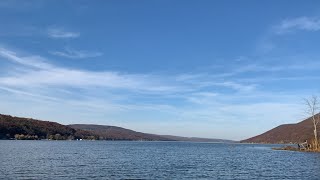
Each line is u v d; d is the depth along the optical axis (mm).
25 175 50094
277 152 140625
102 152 127750
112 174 54312
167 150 165500
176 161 87312
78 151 129250
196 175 55125
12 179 45781
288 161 85625
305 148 144875
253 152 146000
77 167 64188
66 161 78000
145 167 67625
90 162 77188
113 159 89750
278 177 52812
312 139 145375
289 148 165750
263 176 54125
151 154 121938
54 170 57688
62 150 133125
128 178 50031
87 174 53469
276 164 77125
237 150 173750
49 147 159250
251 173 58406
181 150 168125
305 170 62781
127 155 111562
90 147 178125
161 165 73375
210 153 137250
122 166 68938
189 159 96375
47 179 46781
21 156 89250
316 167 68438
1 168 57781
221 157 107562
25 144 190375
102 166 67750
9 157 83938
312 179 50250
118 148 175625
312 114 132500
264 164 77562
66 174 52719
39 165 65625
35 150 124875
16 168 58719
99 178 49188
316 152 129375
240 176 54188
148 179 49438
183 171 60938
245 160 92500
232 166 72500
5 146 152875
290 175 55281
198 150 171875
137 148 184875
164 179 49688
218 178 51594
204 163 81000
